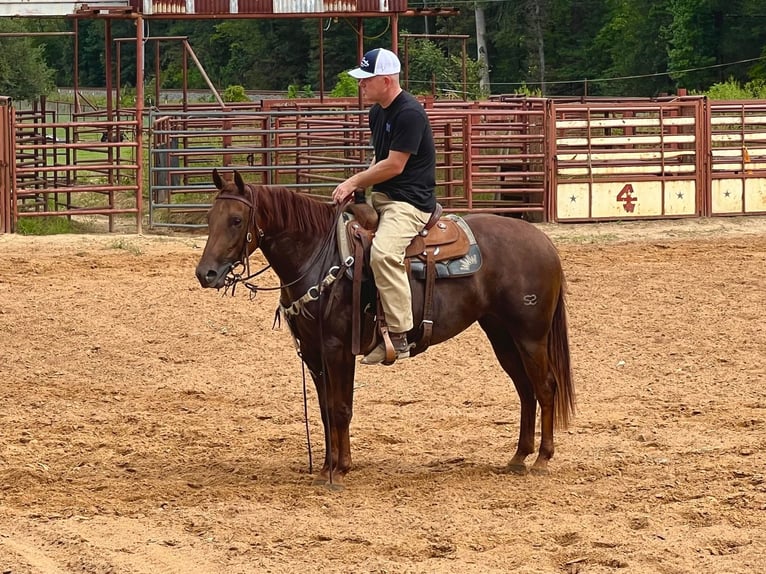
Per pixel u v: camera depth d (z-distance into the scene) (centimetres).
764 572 687
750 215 2542
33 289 1722
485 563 708
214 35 9194
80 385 1239
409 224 866
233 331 1474
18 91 6712
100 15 2414
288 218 860
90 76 9575
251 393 1205
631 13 7788
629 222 2475
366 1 2506
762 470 909
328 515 810
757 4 6844
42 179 2491
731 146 2528
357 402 1170
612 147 2659
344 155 2658
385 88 851
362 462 962
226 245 835
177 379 1262
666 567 696
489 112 2362
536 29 8338
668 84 7788
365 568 698
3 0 2462
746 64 7131
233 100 5931
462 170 2505
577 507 830
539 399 923
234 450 1004
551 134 2422
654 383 1229
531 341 913
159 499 856
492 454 989
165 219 2459
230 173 2248
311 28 8638
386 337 862
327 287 861
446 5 8650
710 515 796
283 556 722
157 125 2466
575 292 1711
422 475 919
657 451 981
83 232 2344
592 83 8256
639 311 1578
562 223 2458
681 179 2495
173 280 1802
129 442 1027
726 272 1880
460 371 1288
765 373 1259
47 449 1004
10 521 797
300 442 1029
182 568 702
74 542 747
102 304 1619
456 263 888
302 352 891
